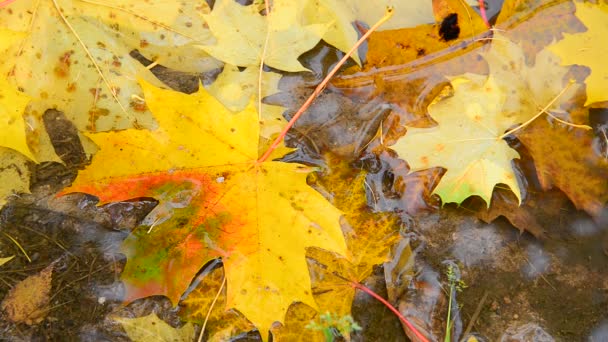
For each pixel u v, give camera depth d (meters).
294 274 0.58
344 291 0.60
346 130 0.62
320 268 0.60
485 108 0.61
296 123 0.62
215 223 0.59
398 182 0.61
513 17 0.62
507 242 0.61
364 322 0.60
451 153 0.61
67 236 0.61
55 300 0.60
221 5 0.61
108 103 0.61
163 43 0.61
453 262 0.61
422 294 0.60
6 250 0.60
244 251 0.59
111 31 0.61
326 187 0.61
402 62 0.62
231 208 0.59
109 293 0.60
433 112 0.61
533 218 0.61
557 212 0.62
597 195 0.61
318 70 0.63
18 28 0.60
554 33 0.62
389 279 0.60
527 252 0.61
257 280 0.58
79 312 0.60
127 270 0.59
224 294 0.60
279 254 0.59
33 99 0.60
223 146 0.59
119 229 0.61
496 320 0.60
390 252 0.60
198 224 0.59
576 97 0.62
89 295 0.60
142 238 0.59
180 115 0.59
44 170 0.61
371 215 0.61
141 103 0.61
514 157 0.60
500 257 0.61
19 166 0.61
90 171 0.59
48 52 0.60
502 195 0.61
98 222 0.61
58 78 0.61
